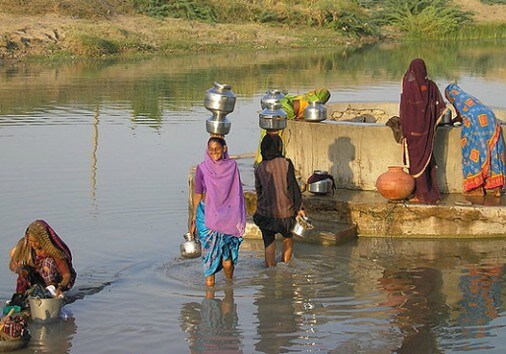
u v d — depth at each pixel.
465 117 11.12
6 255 9.85
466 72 31.64
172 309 8.35
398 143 11.09
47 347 7.48
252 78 28.67
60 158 15.03
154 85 26.14
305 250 10.22
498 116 13.17
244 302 8.52
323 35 48.81
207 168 8.95
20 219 11.28
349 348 7.41
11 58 34.81
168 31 42.47
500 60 37.62
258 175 9.50
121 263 9.70
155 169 14.30
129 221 11.34
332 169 11.67
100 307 8.39
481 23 58.06
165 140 16.88
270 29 47.69
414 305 8.38
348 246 10.38
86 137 17.06
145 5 45.53
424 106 10.67
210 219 8.88
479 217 10.57
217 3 48.22
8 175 13.70
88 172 13.99
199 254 9.29
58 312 8.04
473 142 11.05
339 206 10.85
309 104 11.89
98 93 24.00
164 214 11.68
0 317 8.09
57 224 11.12
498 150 11.05
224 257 8.98
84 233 10.77
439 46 47.97
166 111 20.69
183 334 7.76
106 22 42.00
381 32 53.78
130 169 14.27
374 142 11.34
